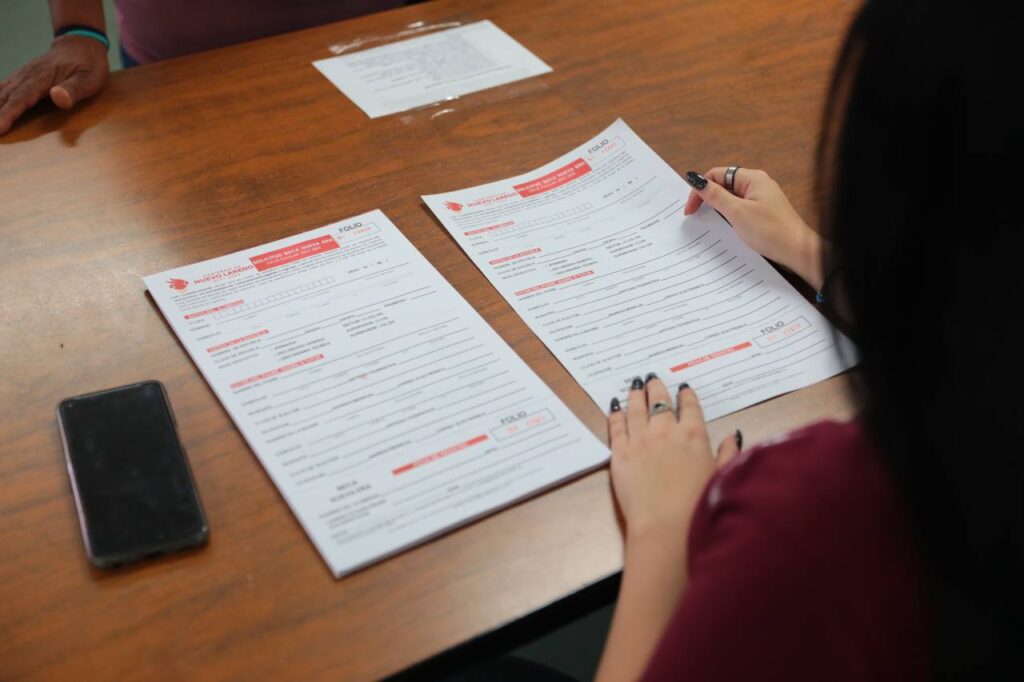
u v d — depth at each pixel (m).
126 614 0.78
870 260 0.58
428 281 1.10
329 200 1.22
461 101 1.41
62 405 0.93
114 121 1.37
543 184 1.25
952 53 0.51
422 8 1.63
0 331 1.04
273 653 0.76
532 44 1.54
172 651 0.76
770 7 1.63
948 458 0.57
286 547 0.83
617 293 1.09
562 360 1.01
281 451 0.91
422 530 0.84
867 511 0.61
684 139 1.33
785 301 1.08
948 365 0.56
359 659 0.76
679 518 0.83
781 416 0.96
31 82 1.38
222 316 1.05
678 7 1.63
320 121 1.36
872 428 0.60
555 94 1.42
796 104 1.39
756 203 1.15
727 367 1.00
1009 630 0.59
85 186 1.25
